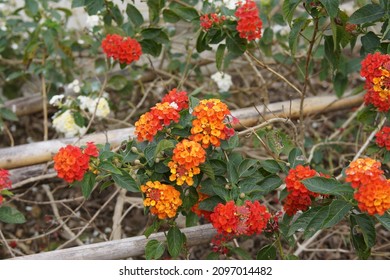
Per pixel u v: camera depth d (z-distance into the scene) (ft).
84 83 2.99
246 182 2.11
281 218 2.32
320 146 2.93
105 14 2.77
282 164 2.18
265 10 2.87
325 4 2.12
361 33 2.42
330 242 2.86
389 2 2.23
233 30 2.45
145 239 2.33
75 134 2.84
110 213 2.98
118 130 2.78
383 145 2.27
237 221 1.98
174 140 2.07
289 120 2.37
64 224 2.63
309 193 2.07
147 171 2.10
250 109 2.83
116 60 2.60
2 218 2.14
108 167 2.04
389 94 2.17
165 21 2.66
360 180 1.88
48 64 3.04
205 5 2.56
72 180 2.01
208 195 2.19
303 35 2.53
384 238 2.73
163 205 2.03
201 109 2.02
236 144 2.08
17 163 2.67
